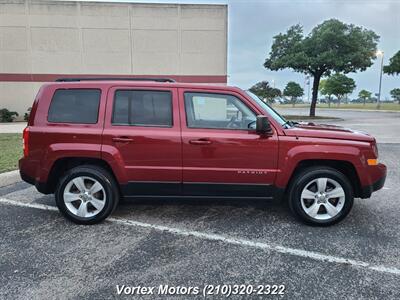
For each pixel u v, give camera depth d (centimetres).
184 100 396
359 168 388
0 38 2027
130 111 397
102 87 399
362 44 2247
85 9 2042
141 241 363
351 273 298
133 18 2062
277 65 2348
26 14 2017
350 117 2503
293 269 305
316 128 424
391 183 605
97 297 263
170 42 2086
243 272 300
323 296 265
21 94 2088
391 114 2923
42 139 399
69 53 2073
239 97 395
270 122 390
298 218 412
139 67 2102
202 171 393
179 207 471
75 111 401
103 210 407
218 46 2097
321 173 393
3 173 609
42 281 284
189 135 388
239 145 387
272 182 395
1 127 1617
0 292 268
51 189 423
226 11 2073
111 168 397
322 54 2197
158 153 392
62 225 408
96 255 331
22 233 384
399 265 311
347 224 409
